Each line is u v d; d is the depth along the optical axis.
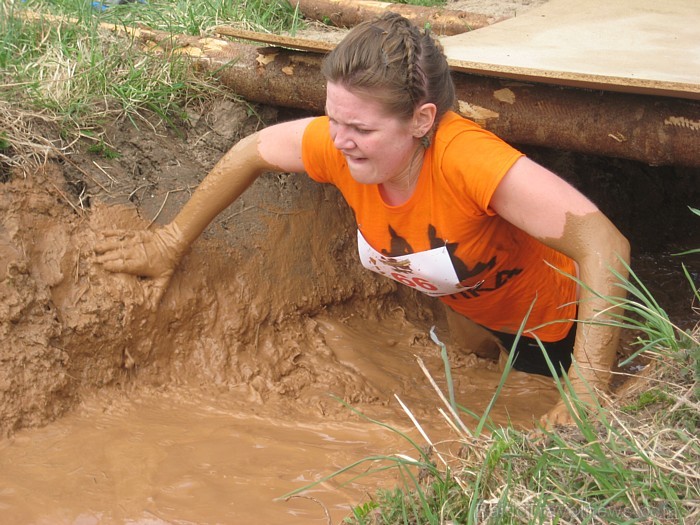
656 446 2.27
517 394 3.88
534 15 4.59
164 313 3.64
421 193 2.81
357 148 2.64
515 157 2.70
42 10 4.64
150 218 3.79
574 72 3.35
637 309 2.69
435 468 2.38
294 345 3.96
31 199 3.55
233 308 3.85
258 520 2.67
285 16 5.70
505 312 3.47
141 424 3.32
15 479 2.88
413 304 4.62
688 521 2.04
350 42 2.54
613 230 2.75
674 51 3.83
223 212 4.02
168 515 2.70
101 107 4.09
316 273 4.22
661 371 2.66
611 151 3.78
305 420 3.46
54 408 3.30
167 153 4.11
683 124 3.58
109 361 3.52
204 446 3.14
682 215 5.91
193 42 4.51
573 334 3.62
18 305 3.30
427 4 6.13
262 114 4.50
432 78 2.59
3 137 3.63
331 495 2.81
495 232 3.00
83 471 2.94
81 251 3.55
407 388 3.87
